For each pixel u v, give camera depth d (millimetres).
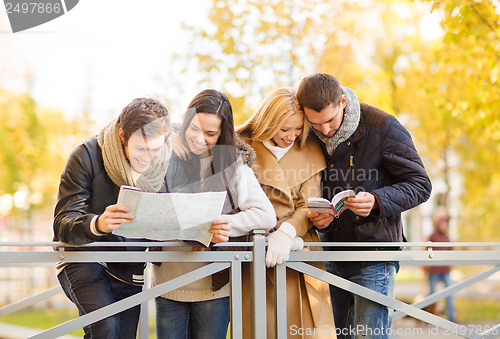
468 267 14484
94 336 2520
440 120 9758
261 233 2680
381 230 2945
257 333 2633
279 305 2711
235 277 2633
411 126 10156
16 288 10070
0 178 9047
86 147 2479
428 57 8375
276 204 2887
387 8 7566
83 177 2453
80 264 2541
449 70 7297
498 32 5207
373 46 8133
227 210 2684
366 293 2818
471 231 15383
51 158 8539
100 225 2293
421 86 8070
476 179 12891
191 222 2416
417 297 10062
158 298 2832
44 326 8664
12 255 2391
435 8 5223
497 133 6621
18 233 9859
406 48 8414
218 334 2811
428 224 15773
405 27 8016
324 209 2648
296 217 2830
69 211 2412
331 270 3180
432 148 10930
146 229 2381
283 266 2723
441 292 3627
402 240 3150
